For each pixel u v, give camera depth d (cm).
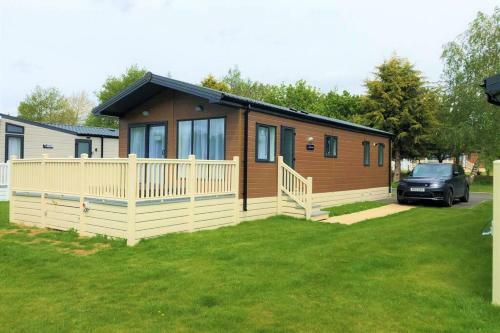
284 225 1008
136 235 773
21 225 1011
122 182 784
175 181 858
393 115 3347
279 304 452
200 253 691
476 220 1031
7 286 534
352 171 1638
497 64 2756
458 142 2878
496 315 418
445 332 379
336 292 492
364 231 891
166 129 1215
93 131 2303
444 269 588
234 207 1017
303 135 1316
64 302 468
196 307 445
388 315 420
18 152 1966
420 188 1445
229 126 1076
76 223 883
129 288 515
